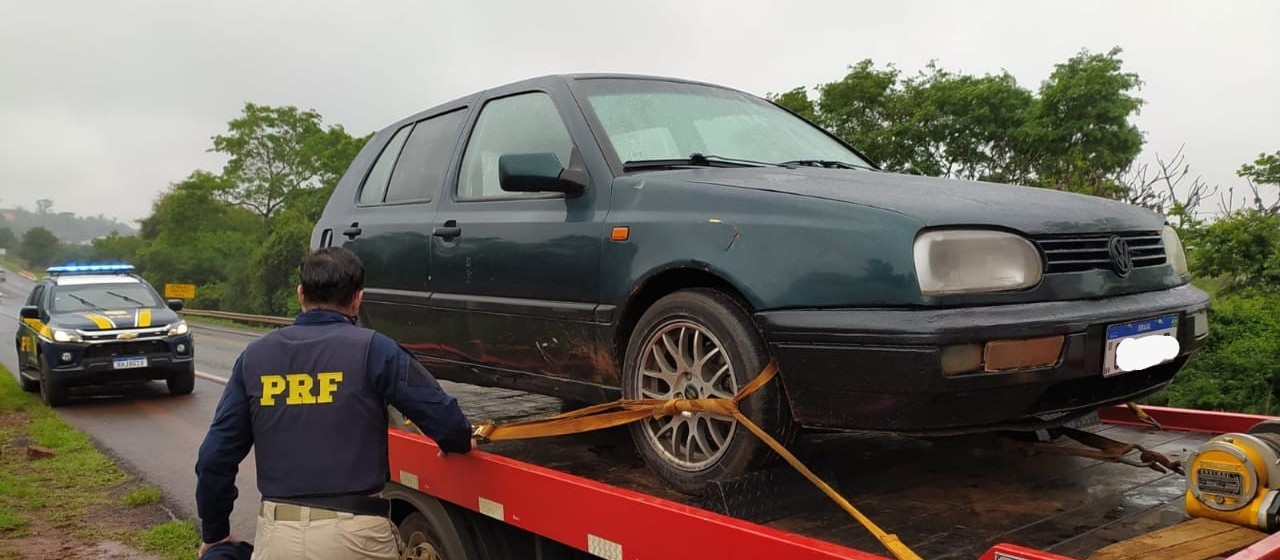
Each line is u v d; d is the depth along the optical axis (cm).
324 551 247
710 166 309
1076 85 1480
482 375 361
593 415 286
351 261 279
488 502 290
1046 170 1490
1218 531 187
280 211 5484
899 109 1709
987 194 253
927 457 294
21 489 674
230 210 5719
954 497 252
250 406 258
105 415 1040
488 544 313
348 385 257
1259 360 727
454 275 359
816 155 348
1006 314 217
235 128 5572
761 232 247
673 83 366
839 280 228
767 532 194
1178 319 251
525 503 271
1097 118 1491
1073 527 223
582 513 248
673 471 268
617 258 287
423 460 324
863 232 228
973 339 211
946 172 1664
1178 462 253
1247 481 187
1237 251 889
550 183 304
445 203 378
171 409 1077
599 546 241
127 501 640
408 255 388
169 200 6206
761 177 274
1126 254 247
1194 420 333
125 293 1222
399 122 453
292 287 4106
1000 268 224
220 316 3195
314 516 250
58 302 1169
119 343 1098
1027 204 245
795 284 236
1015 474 274
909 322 215
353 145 4769
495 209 347
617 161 305
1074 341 222
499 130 365
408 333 394
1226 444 192
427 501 328
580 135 320
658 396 276
